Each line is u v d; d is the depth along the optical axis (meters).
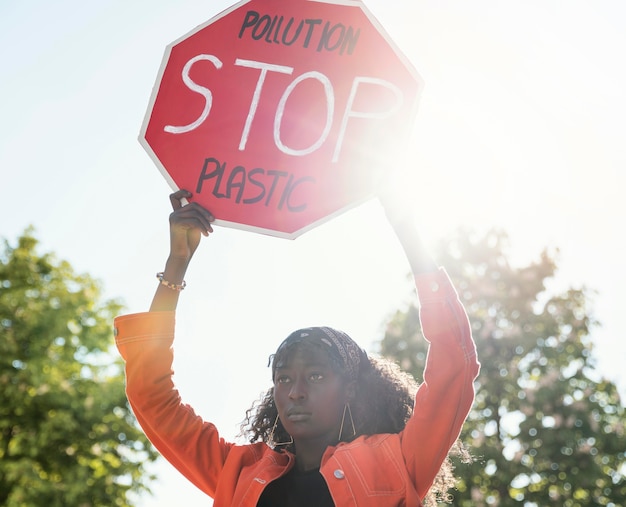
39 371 26.19
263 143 2.94
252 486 3.00
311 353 3.00
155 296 3.11
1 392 26.12
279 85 2.97
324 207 2.90
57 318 26.91
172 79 3.00
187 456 3.16
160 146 2.97
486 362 24.16
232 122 2.96
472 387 2.94
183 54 3.02
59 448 26.53
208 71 3.00
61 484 25.66
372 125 2.92
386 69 2.95
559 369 24.06
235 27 3.02
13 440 26.12
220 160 2.95
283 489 3.02
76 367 27.19
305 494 2.98
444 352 2.90
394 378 3.20
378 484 2.88
